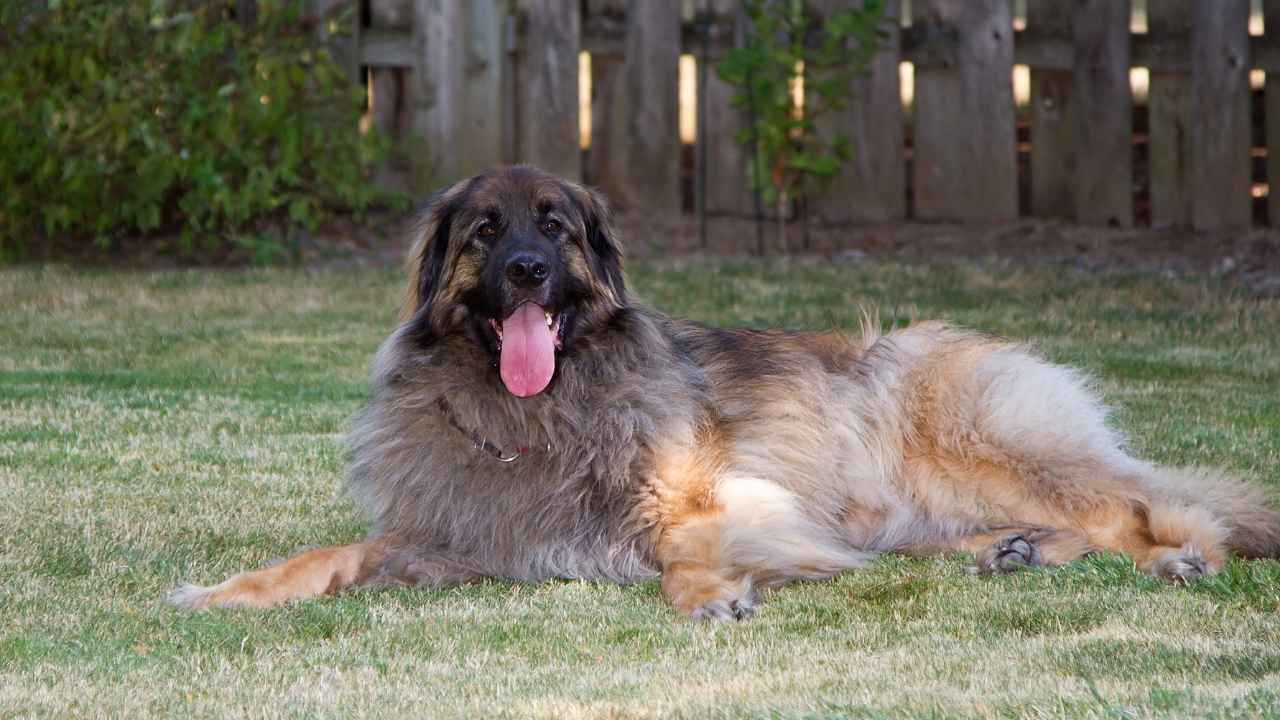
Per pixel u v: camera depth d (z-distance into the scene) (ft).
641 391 20.12
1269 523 20.63
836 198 47.85
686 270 42.75
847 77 45.06
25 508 22.76
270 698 14.98
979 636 16.87
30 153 43.52
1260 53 44.42
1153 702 14.08
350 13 46.65
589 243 20.54
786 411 21.38
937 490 21.85
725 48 46.91
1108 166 45.75
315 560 19.29
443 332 20.07
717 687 15.19
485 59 47.47
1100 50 45.21
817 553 19.81
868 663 15.89
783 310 38.04
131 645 16.76
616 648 16.70
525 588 19.48
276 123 43.70
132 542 21.16
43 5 43.32
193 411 29.68
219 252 47.83
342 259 46.32
